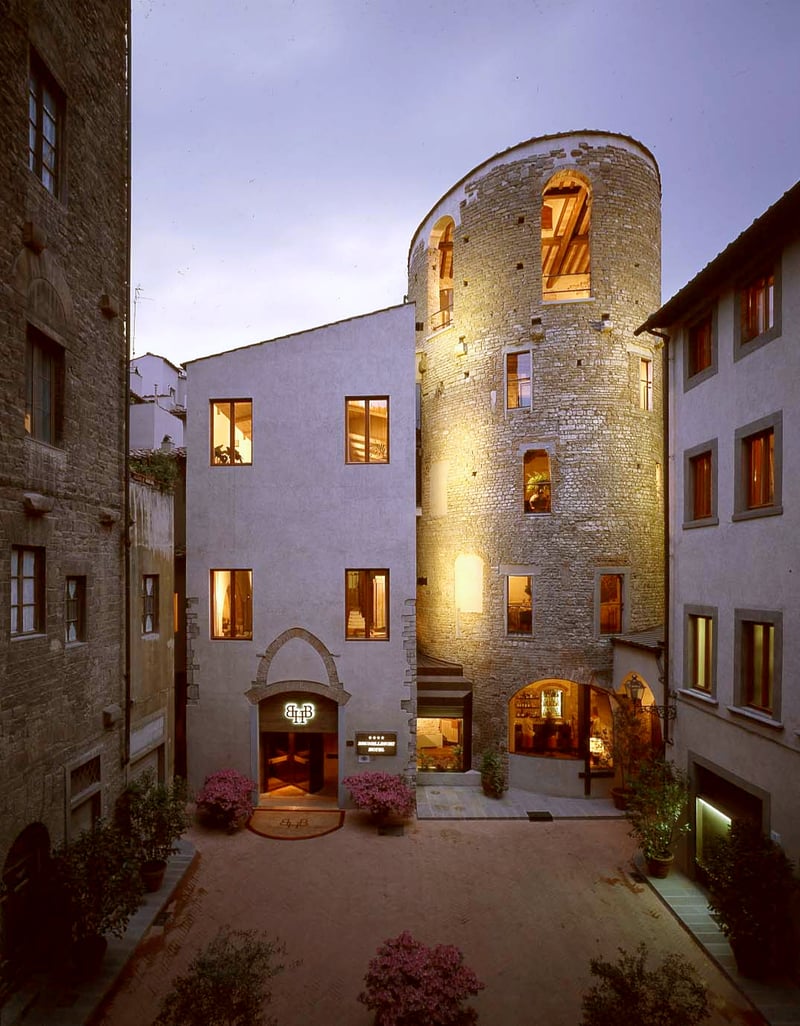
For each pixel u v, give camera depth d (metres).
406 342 15.38
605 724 17.69
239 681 15.31
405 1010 7.14
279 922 10.25
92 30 10.55
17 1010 7.84
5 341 8.14
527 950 9.59
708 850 11.14
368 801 13.90
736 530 10.72
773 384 9.82
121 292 11.68
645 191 17.61
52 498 9.22
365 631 15.29
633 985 6.91
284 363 15.55
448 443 18.75
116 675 11.25
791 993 8.49
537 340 17.09
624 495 16.88
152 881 11.00
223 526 15.51
